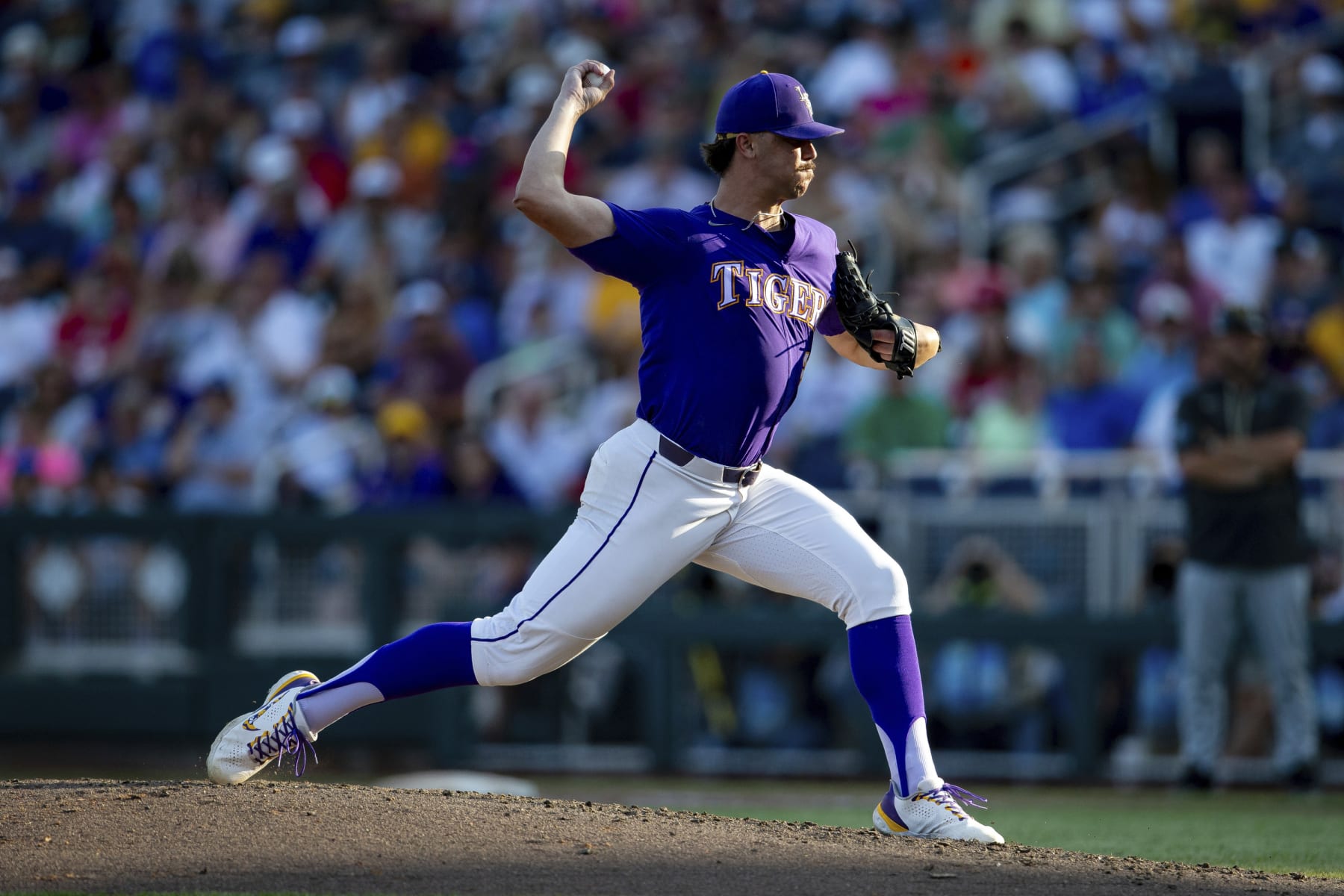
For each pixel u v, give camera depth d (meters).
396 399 39.22
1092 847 19.28
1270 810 24.84
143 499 38.94
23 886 12.27
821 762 32.09
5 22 60.22
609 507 14.28
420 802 14.66
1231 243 39.53
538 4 53.72
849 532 14.80
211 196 48.09
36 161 54.66
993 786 29.77
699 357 13.98
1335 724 29.86
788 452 35.12
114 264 47.56
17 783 15.63
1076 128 44.28
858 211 41.09
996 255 42.78
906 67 46.59
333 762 34.38
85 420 42.38
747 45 50.25
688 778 31.81
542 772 33.09
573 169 45.62
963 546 31.70
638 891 12.25
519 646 14.52
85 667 36.50
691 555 14.48
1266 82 44.69
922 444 34.22
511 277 44.03
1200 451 27.66
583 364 39.66
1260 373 27.80
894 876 12.98
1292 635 27.58
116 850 13.12
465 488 36.12
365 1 56.88
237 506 38.53
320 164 47.66
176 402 42.03
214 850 13.14
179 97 53.38
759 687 32.59
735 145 14.16
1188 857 18.16
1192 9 48.53
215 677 35.94
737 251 14.12
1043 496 31.42
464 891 12.16
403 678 14.88
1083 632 30.58
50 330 47.16
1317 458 30.69
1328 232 42.34
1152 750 30.62
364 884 12.33
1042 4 47.97
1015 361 35.97
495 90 50.56
